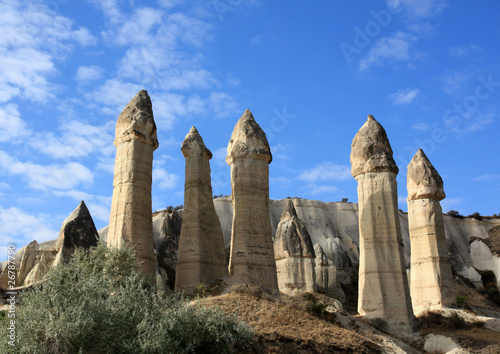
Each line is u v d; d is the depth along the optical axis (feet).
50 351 59.16
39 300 64.23
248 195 101.60
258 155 103.91
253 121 108.37
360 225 111.14
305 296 99.30
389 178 111.45
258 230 100.01
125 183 93.71
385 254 107.14
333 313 96.68
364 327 95.04
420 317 117.70
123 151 96.48
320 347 80.48
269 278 97.55
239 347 71.92
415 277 129.08
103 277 71.31
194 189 102.89
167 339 62.44
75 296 64.69
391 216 109.29
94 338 60.85
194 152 105.60
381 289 104.88
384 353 85.61
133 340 61.87
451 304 122.93
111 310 63.98
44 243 157.99
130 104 101.30
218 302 87.20
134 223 90.94
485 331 106.32
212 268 99.04
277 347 76.74
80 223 119.96
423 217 131.44
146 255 90.27
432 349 99.60
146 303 67.51
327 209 271.69
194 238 99.09
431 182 132.46
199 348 67.46
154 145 98.78
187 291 95.04
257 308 87.76
